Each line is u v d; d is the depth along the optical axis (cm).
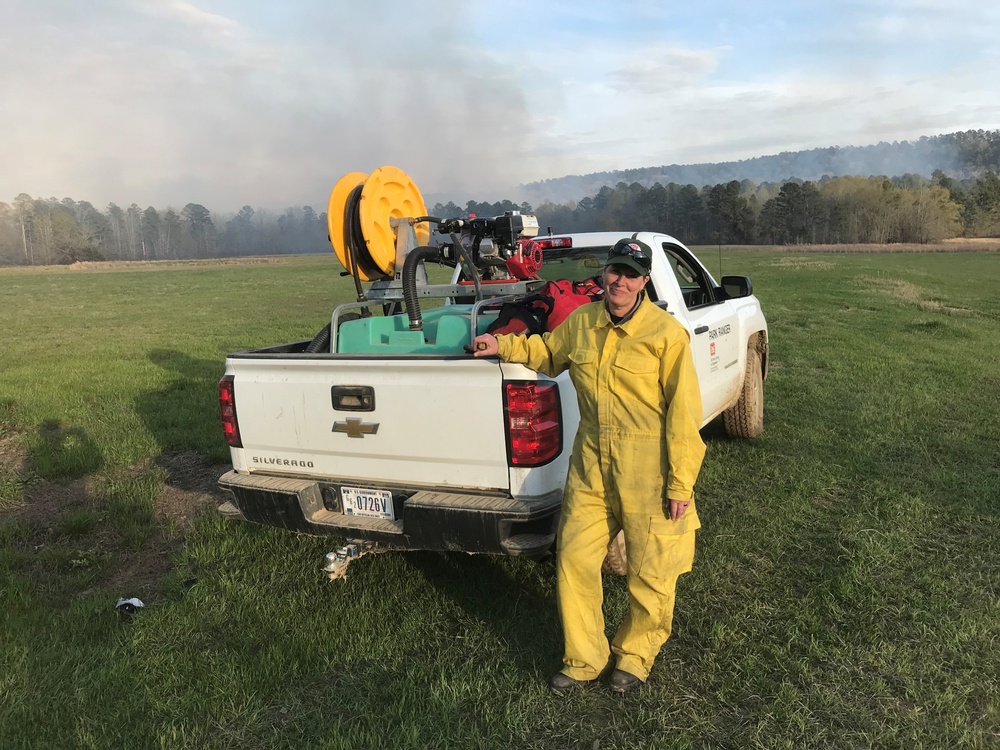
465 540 302
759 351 631
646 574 275
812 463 548
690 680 294
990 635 317
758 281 2709
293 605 363
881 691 282
